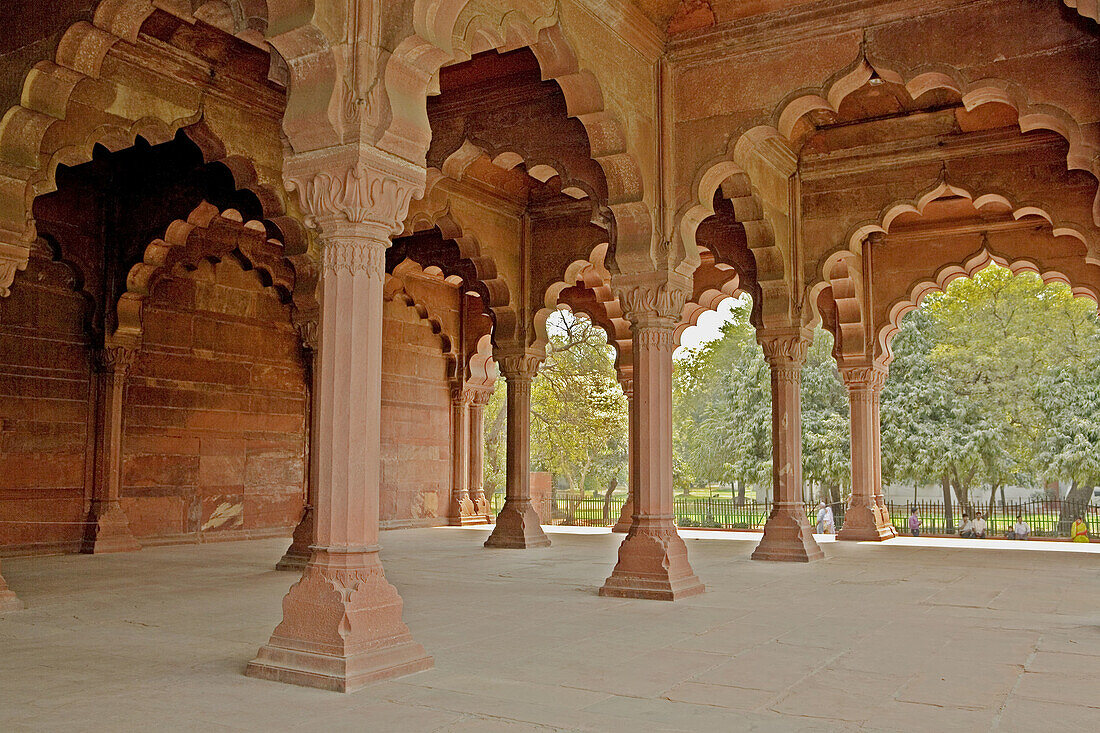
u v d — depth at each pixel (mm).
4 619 5441
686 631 5031
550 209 10859
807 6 6371
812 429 22484
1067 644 4676
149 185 10133
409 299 14539
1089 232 8359
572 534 13289
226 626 5172
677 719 3238
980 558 9445
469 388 15703
